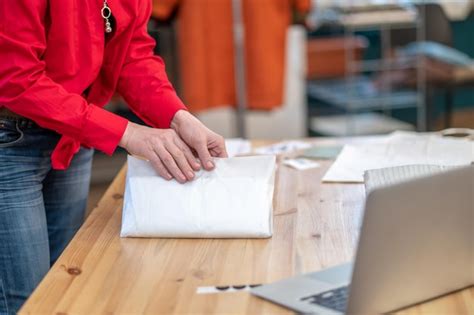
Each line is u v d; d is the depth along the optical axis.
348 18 4.89
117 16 1.83
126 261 1.56
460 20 5.87
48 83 1.71
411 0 4.92
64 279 1.48
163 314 1.33
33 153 1.88
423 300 1.36
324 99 5.34
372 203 1.21
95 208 1.89
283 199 1.88
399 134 2.44
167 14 4.55
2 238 1.88
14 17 1.66
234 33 4.64
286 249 1.58
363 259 1.24
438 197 1.29
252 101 4.74
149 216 1.68
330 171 2.05
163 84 1.94
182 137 1.80
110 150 1.74
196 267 1.52
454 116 6.03
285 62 4.76
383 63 5.15
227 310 1.33
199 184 1.70
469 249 1.37
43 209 1.95
